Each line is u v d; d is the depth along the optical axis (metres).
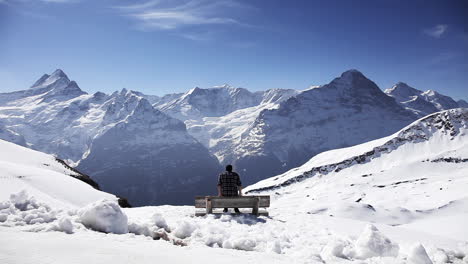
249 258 6.38
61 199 22.50
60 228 6.70
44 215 7.68
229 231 10.16
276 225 12.29
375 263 7.28
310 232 11.23
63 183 25.69
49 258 4.58
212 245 7.83
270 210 17.30
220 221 12.40
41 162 48.25
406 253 8.21
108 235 6.90
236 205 13.91
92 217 7.46
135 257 5.19
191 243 7.77
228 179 14.43
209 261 5.65
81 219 7.64
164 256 5.56
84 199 24.72
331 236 10.48
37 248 5.00
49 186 23.33
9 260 4.30
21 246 5.02
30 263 4.28
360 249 8.02
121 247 5.79
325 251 8.03
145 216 12.46
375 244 7.99
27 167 26.64
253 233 10.09
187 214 14.13
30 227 6.68
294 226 12.48
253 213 14.11
